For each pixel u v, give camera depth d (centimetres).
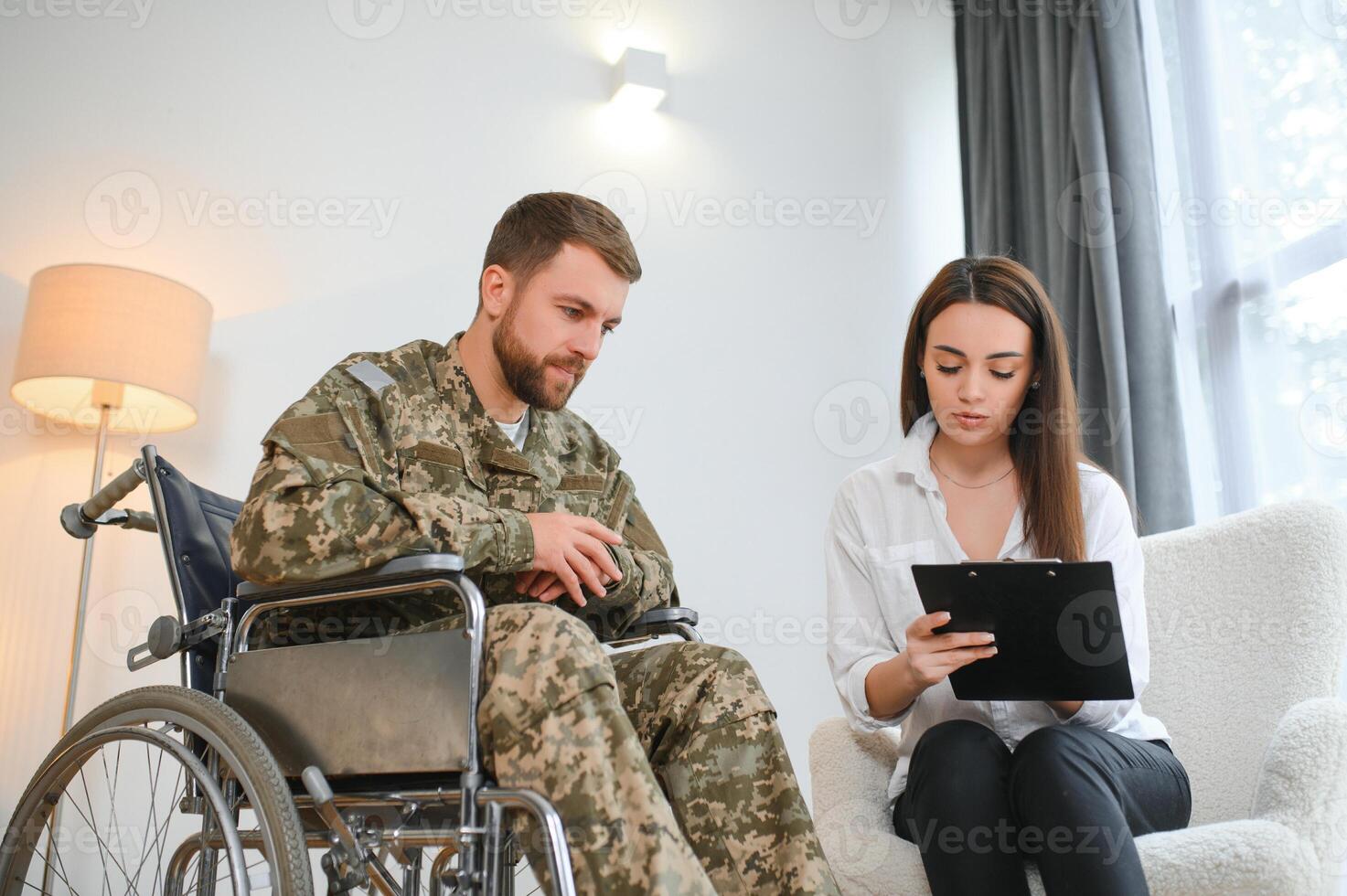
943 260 315
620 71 281
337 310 247
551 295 140
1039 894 119
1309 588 151
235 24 252
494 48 275
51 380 218
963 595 120
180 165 241
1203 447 252
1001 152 298
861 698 140
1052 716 142
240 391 236
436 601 132
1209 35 257
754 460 278
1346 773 121
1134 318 253
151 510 224
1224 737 152
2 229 226
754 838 117
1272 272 238
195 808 124
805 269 297
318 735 116
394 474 130
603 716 102
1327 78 229
